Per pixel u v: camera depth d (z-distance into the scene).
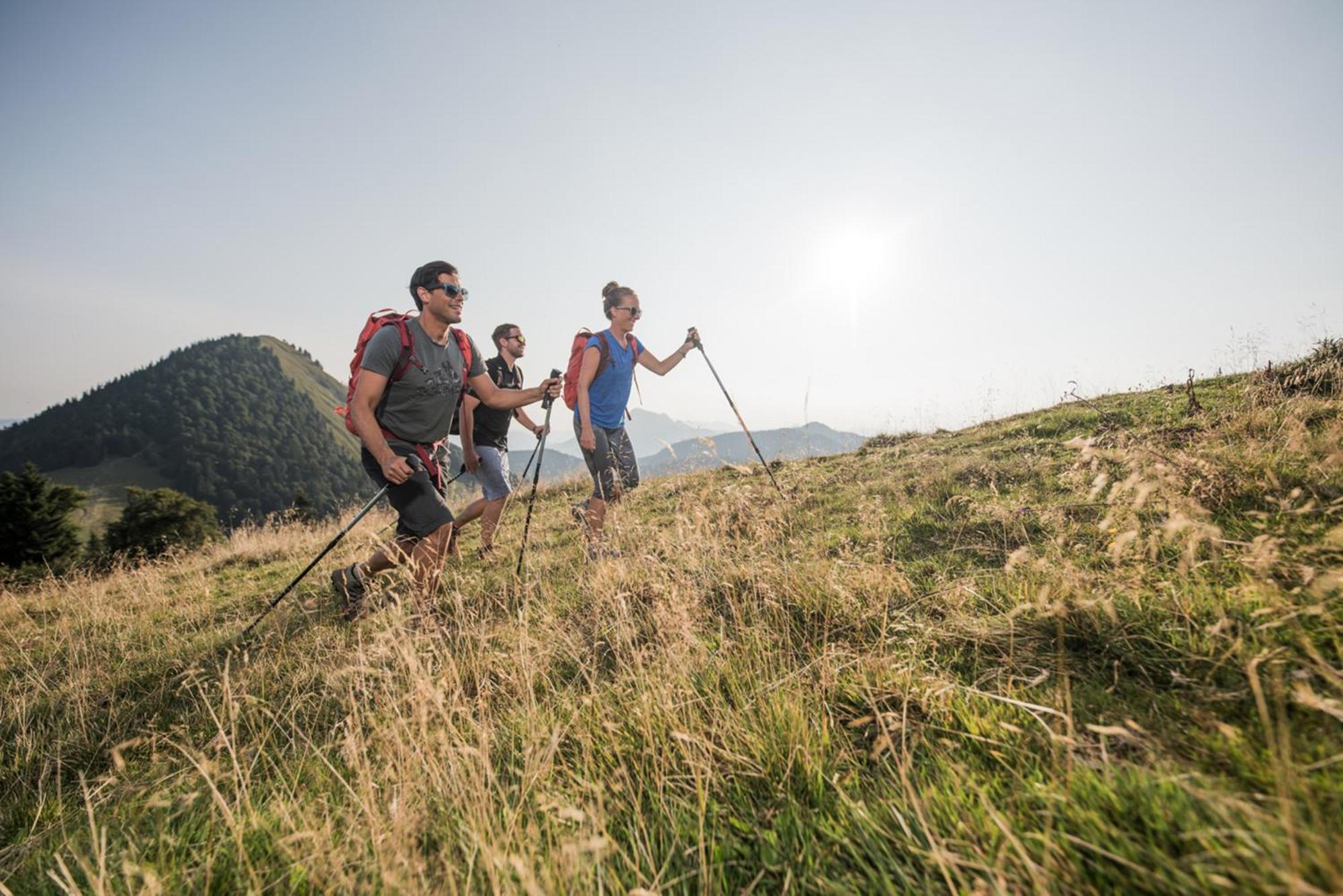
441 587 4.86
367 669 2.76
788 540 4.38
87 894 1.89
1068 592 2.48
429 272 4.08
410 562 3.71
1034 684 2.01
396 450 4.21
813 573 3.44
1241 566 2.34
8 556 39.22
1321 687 1.63
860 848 1.54
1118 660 2.12
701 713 2.31
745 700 2.32
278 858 1.89
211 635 4.79
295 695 3.29
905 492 5.36
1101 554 2.95
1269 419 4.51
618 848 1.60
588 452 5.32
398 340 4.02
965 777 1.66
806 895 1.45
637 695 2.43
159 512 37.88
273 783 2.46
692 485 7.72
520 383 6.55
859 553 3.90
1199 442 4.41
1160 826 1.28
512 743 2.32
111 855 2.11
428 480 4.17
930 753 1.86
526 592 4.02
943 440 8.15
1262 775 1.36
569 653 3.20
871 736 2.05
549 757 2.03
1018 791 1.53
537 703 2.74
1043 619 2.40
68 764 3.12
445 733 2.16
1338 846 1.08
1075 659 2.22
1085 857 1.29
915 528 4.30
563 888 1.45
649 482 9.12
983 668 2.32
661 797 1.85
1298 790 1.26
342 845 1.83
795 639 2.96
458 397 4.44
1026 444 6.23
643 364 5.79
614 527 5.44
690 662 2.65
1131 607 2.33
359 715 2.64
